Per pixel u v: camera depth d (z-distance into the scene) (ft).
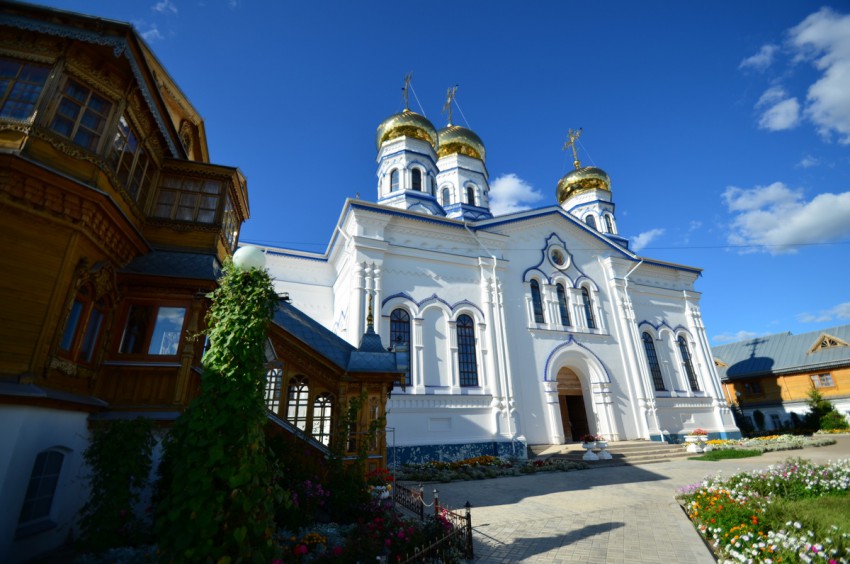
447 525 22.03
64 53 24.34
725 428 81.61
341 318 66.85
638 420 72.49
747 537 20.39
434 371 58.49
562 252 77.46
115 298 27.27
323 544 19.51
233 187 34.45
